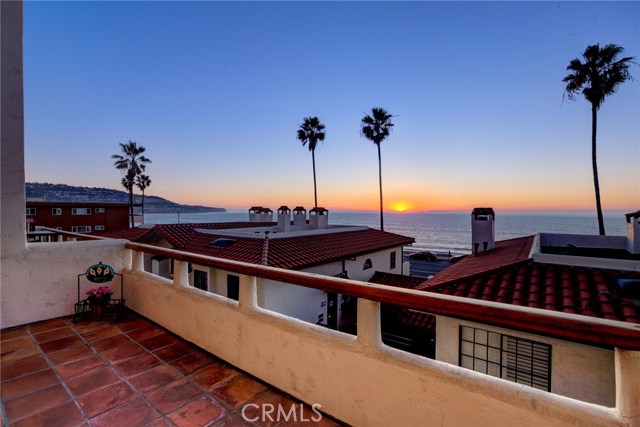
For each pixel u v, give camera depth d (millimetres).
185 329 3254
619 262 5836
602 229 18078
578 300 5027
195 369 2674
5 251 3533
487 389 1459
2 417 2039
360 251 14438
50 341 3232
